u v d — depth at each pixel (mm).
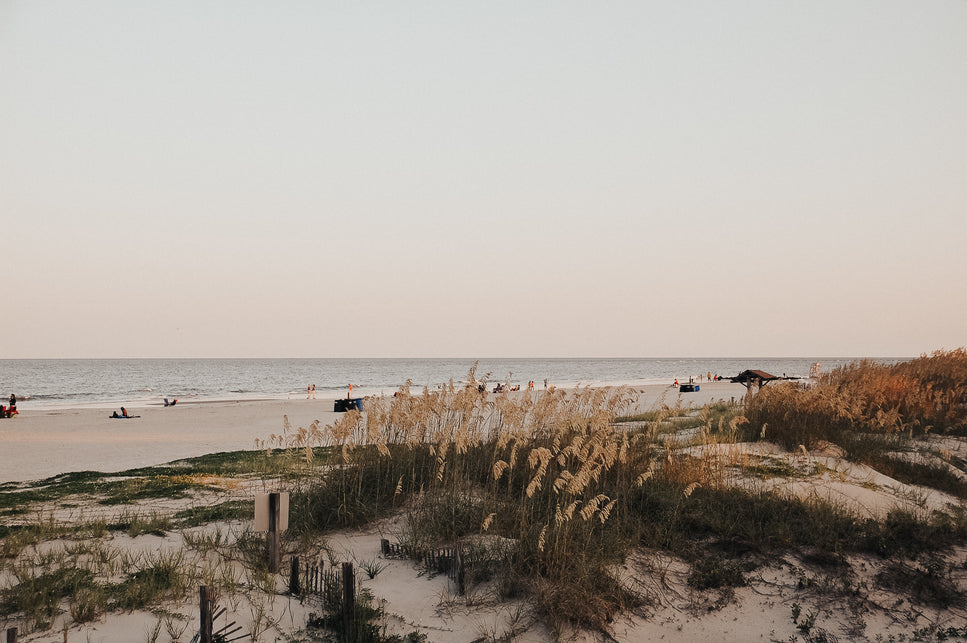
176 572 7289
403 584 7539
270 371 168250
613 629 6836
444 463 10188
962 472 12906
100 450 22453
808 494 10312
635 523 8977
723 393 56938
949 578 8125
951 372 22609
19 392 75312
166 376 130625
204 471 15320
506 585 7336
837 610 7500
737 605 7512
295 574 7340
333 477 10438
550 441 11305
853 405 15703
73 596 6609
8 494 13000
